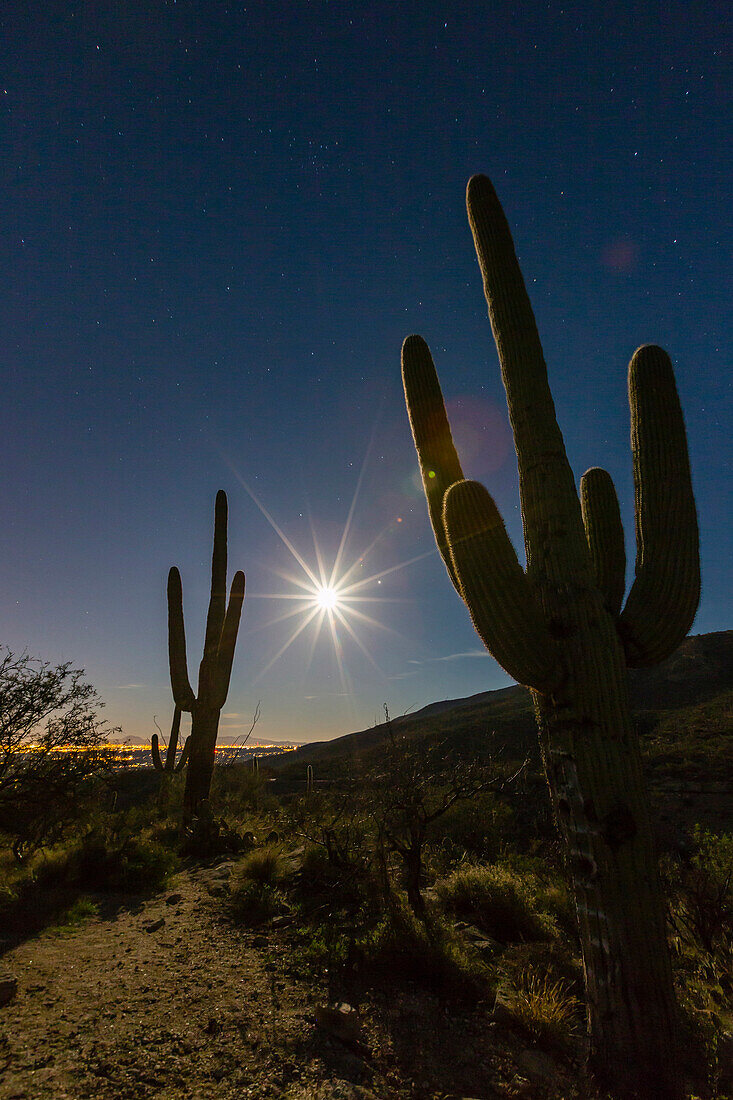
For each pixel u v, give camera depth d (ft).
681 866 24.79
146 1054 11.89
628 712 12.98
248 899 21.53
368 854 23.44
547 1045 13.58
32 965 15.94
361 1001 14.80
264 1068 11.64
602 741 12.58
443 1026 13.91
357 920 19.48
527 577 14.38
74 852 25.61
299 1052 12.26
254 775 56.34
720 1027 13.89
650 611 13.85
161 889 24.26
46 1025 12.73
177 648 45.29
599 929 11.75
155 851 27.30
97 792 29.14
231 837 32.40
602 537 17.03
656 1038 10.94
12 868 24.97
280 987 15.25
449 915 21.31
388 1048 12.83
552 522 14.43
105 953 17.24
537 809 36.81
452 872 26.32
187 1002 14.23
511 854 30.76
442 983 15.93
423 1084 11.60
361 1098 10.77
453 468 18.57
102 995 14.37
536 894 24.20
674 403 15.65
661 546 14.33
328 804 29.40
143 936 18.84
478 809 34.58
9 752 26.73
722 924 20.43
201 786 41.01
